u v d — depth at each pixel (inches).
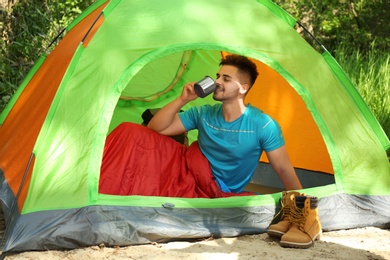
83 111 148.8
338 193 165.3
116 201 145.2
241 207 154.8
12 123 183.5
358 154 171.3
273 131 160.1
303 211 149.2
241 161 162.1
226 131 161.0
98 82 151.7
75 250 138.9
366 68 323.9
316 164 191.5
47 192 142.1
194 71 225.6
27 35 297.0
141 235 144.3
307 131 192.9
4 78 281.3
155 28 160.1
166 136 166.1
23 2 299.7
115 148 158.6
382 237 158.9
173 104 162.7
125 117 219.3
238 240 150.6
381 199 169.9
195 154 164.4
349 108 174.7
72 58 152.5
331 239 155.6
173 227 147.3
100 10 173.9
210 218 151.7
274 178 205.9
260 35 167.5
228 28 165.2
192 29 161.5
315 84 170.4
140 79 222.2
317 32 395.9
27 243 136.1
